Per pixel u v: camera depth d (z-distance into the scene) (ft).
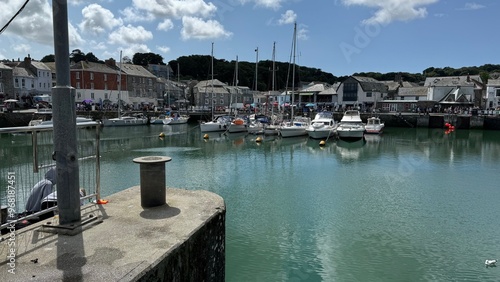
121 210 17.84
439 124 168.66
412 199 48.44
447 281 26.96
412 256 30.99
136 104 242.58
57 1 14.43
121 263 12.32
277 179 59.98
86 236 14.57
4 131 14.47
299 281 26.61
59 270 11.80
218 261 18.10
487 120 157.69
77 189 15.62
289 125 128.06
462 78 235.40
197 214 17.38
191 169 68.23
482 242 34.06
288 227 37.24
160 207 18.37
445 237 35.17
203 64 371.15
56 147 15.06
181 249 14.15
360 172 66.64
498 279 27.30
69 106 15.05
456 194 51.13
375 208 44.19
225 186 54.75
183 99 283.79
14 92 192.03
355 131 117.39
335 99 246.27
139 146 100.78
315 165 73.87
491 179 61.11
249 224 38.01
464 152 94.07
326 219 39.86
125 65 250.16
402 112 196.34
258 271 27.99
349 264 29.35
